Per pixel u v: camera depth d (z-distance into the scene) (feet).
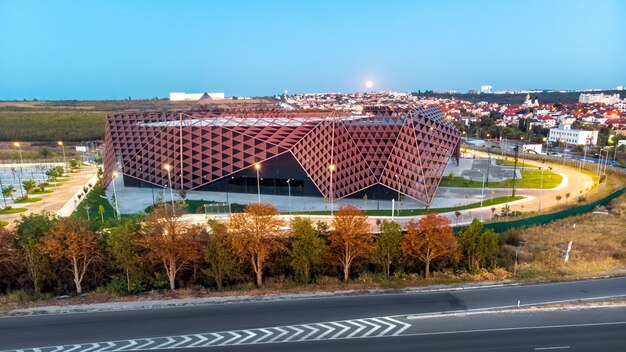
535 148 484.33
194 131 275.39
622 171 358.23
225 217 213.46
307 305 114.93
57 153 498.28
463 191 281.33
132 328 102.22
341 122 251.80
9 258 130.31
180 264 137.49
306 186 270.46
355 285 130.21
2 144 567.18
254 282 138.41
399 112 263.70
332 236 138.92
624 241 171.83
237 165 271.90
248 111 316.40
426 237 138.10
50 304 118.01
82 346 94.07
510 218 207.92
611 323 102.01
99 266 137.69
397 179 245.24
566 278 132.26
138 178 296.30
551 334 96.99
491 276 134.51
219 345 93.97
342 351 90.89
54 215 151.43
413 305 114.01
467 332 98.58
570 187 294.05
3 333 100.22
